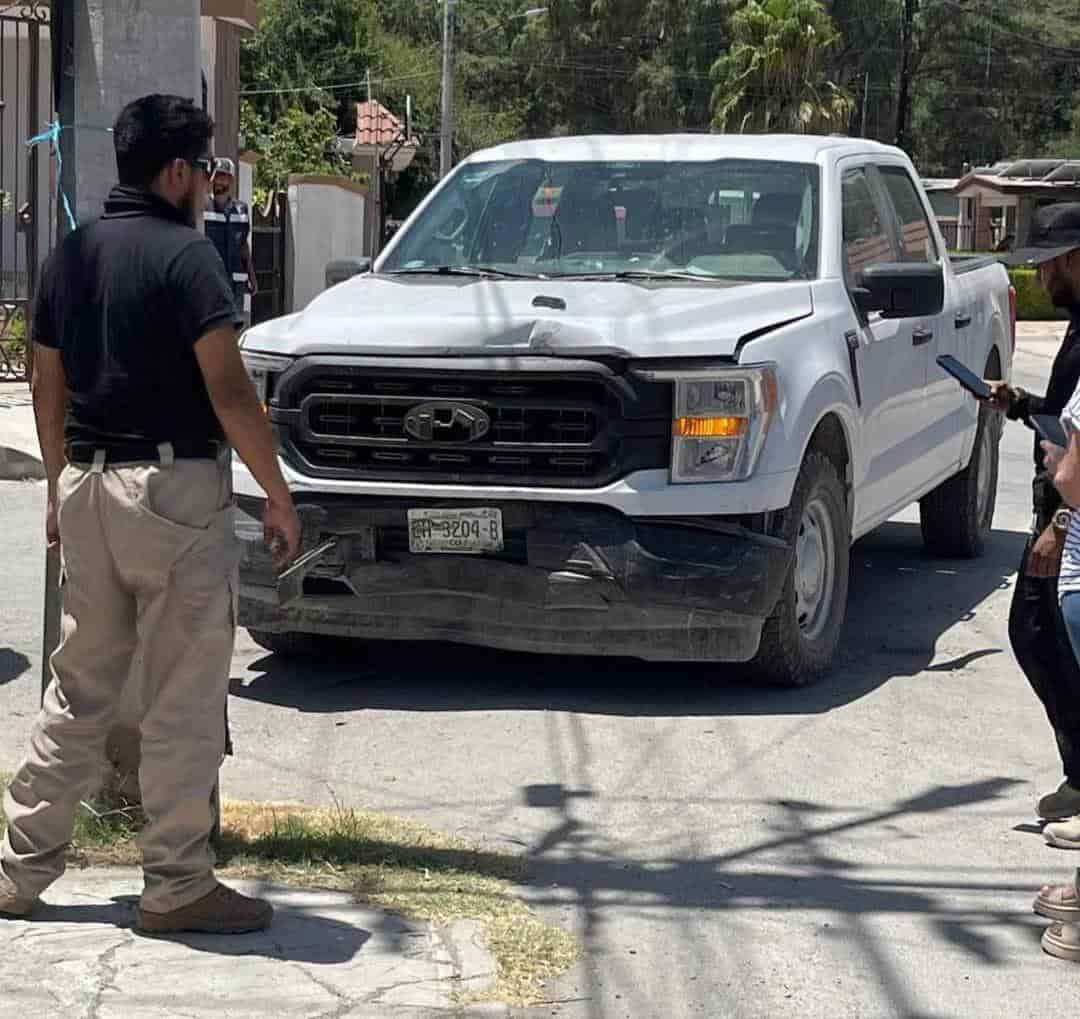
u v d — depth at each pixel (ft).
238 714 23.00
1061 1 232.32
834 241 26.17
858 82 221.05
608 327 22.31
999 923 16.39
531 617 22.72
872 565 33.47
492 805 19.56
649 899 16.76
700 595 22.07
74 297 14.28
